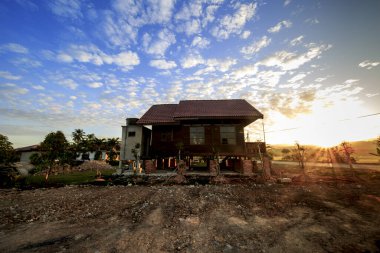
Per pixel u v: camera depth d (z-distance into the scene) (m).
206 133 18.23
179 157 16.80
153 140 19.36
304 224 5.82
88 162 35.22
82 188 12.48
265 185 11.79
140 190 11.33
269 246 4.52
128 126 21.56
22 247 4.64
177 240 4.93
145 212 7.27
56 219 6.70
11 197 10.20
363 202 8.01
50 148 16.98
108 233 5.42
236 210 7.28
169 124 18.89
